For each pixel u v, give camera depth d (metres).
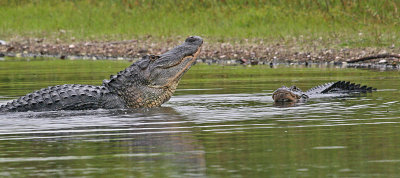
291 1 89.69
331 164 17.86
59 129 24.97
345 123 25.22
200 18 91.00
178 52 33.22
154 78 32.88
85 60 69.81
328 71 51.91
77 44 85.31
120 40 85.25
